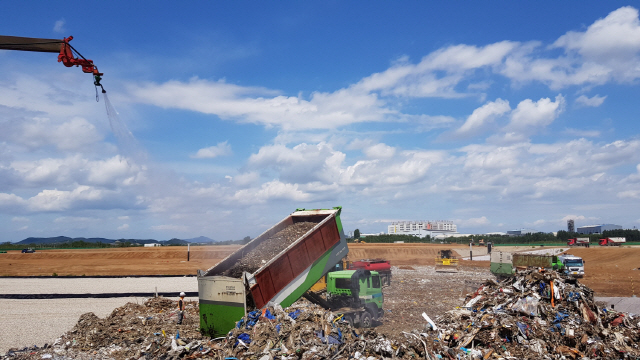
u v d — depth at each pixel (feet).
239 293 46.34
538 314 50.67
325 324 42.09
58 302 88.12
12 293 100.37
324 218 61.87
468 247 295.89
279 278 49.47
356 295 60.34
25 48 60.29
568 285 55.83
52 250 318.86
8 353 44.52
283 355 37.45
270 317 43.70
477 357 41.52
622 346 44.11
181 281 125.90
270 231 61.00
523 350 43.32
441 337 46.68
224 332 47.21
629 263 196.54
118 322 58.54
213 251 278.87
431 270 172.86
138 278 134.92
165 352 42.65
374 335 43.78
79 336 52.08
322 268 55.88
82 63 62.08
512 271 122.11
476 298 60.49
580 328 47.24
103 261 216.13
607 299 92.79
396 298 92.99
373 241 386.32
